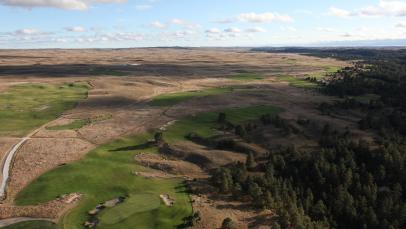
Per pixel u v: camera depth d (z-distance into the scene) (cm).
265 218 6769
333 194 7938
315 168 8538
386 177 8712
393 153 9194
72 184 7869
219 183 7906
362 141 9956
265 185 7756
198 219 6494
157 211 6794
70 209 6912
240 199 7419
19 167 8769
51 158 9294
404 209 7456
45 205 7031
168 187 7856
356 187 8131
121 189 7706
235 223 6512
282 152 9650
